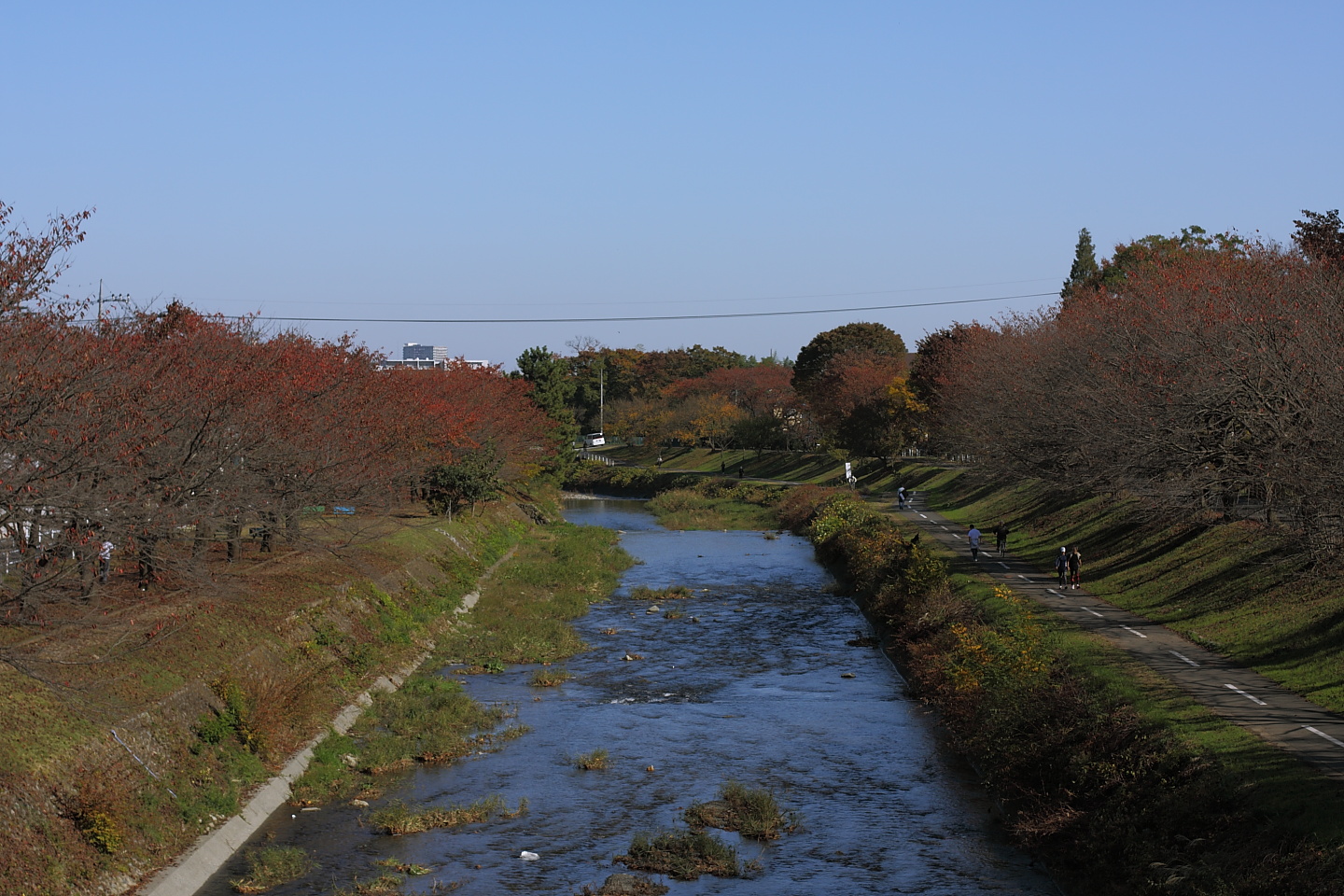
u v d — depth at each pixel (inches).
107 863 652.7
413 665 1338.6
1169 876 633.0
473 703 1157.1
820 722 1142.3
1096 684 969.5
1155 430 1341.0
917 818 864.3
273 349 1212.5
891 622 1600.6
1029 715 947.3
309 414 1136.2
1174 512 1459.2
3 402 637.9
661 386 7214.6
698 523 3435.0
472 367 2874.0
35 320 703.7
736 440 5629.9
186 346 975.0
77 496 690.8
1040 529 2252.7
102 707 756.0
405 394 1608.0
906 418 3929.6
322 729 1008.2
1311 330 1075.9
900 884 733.9
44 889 594.2
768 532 3179.1
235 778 838.5
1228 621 1192.8
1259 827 642.2
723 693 1274.6
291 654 1087.6
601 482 5275.6
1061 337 1969.7
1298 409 1008.9
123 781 719.1
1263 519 1239.5
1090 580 1660.9
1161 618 1309.1
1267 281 1365.7
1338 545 921.5
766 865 766.5
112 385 751.7
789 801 901.8
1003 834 826.8
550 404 3882.9
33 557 709.9
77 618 842.2
